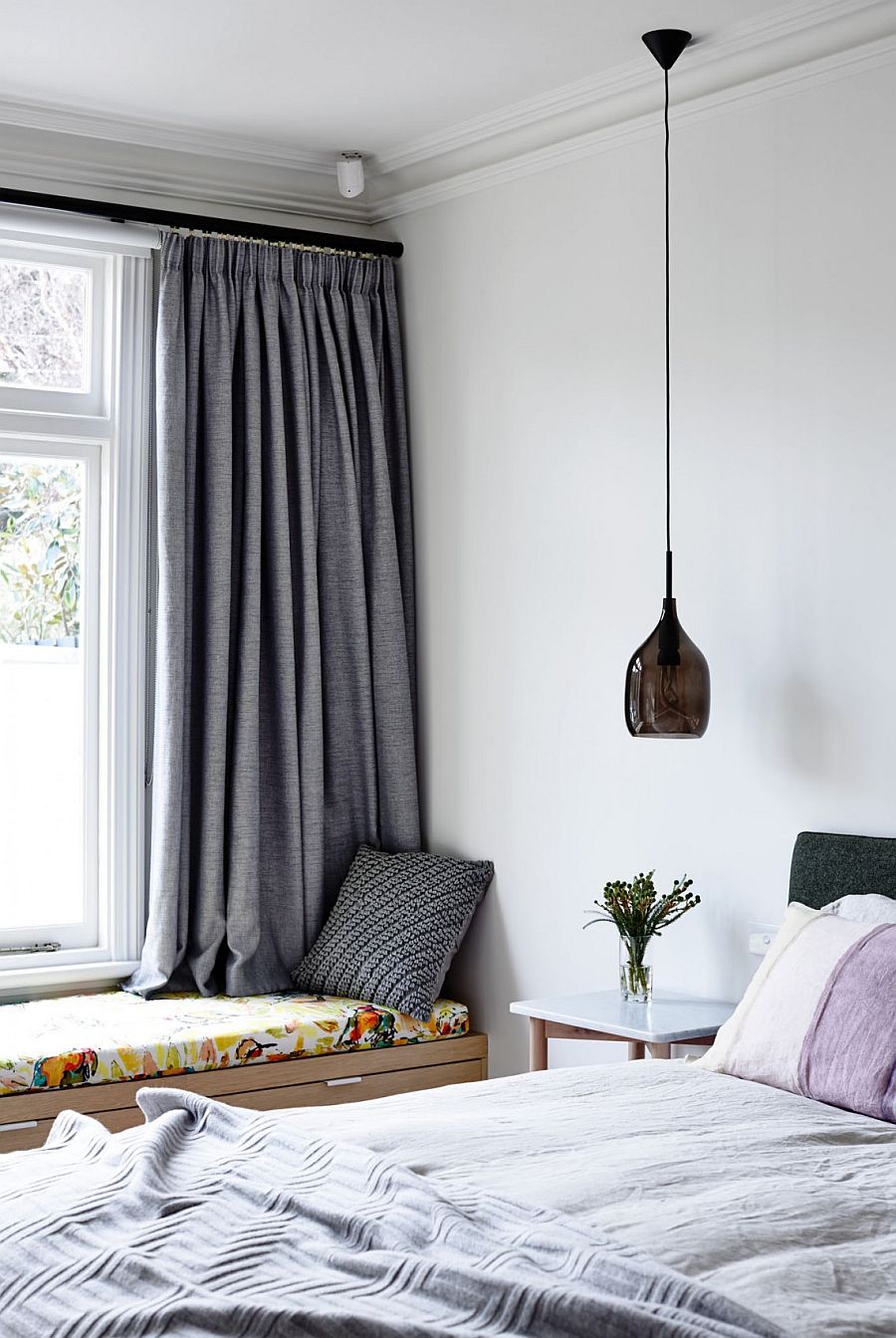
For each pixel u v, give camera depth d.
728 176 3.41
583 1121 2.36
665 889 3.56
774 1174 2.09
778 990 2.69
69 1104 3.34
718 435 3.43
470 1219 1.81
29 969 3.96
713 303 3.44
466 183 4.13
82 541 4.11
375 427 4.33
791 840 3.25
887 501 3.06
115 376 4.08
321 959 4.05
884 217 3.07
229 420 4.07
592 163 3.76
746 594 3.36
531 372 3.96
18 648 4.05
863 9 3.03
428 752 4.34
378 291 4.41
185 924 4.04
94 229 3.95
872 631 3.08
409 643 4.38
